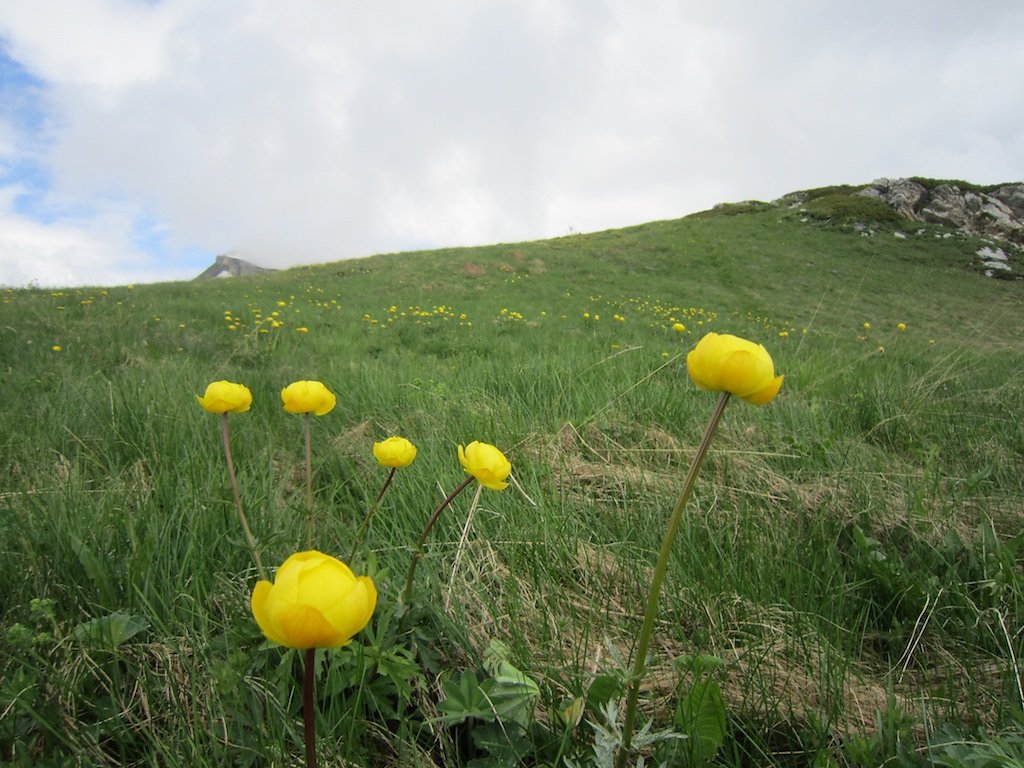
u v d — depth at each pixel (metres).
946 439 2.93
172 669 1.15
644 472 2.43
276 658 1.17
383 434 2.94
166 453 2.21
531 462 2.38
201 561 1.42
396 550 1.62
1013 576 1.55
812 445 2.68
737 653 1.33
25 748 0.94
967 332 14.25
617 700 1.03
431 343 7.67
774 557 1.73
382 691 1.11
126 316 7.62
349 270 22.25
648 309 15.69
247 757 0.97
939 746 0.99
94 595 1.31
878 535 2.02
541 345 7.28
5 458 2.18
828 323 15.77
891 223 29.47
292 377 4.20
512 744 1.02
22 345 4.93
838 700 1.18
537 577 1.62
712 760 1.03
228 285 16.92
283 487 2.13
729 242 27.58
